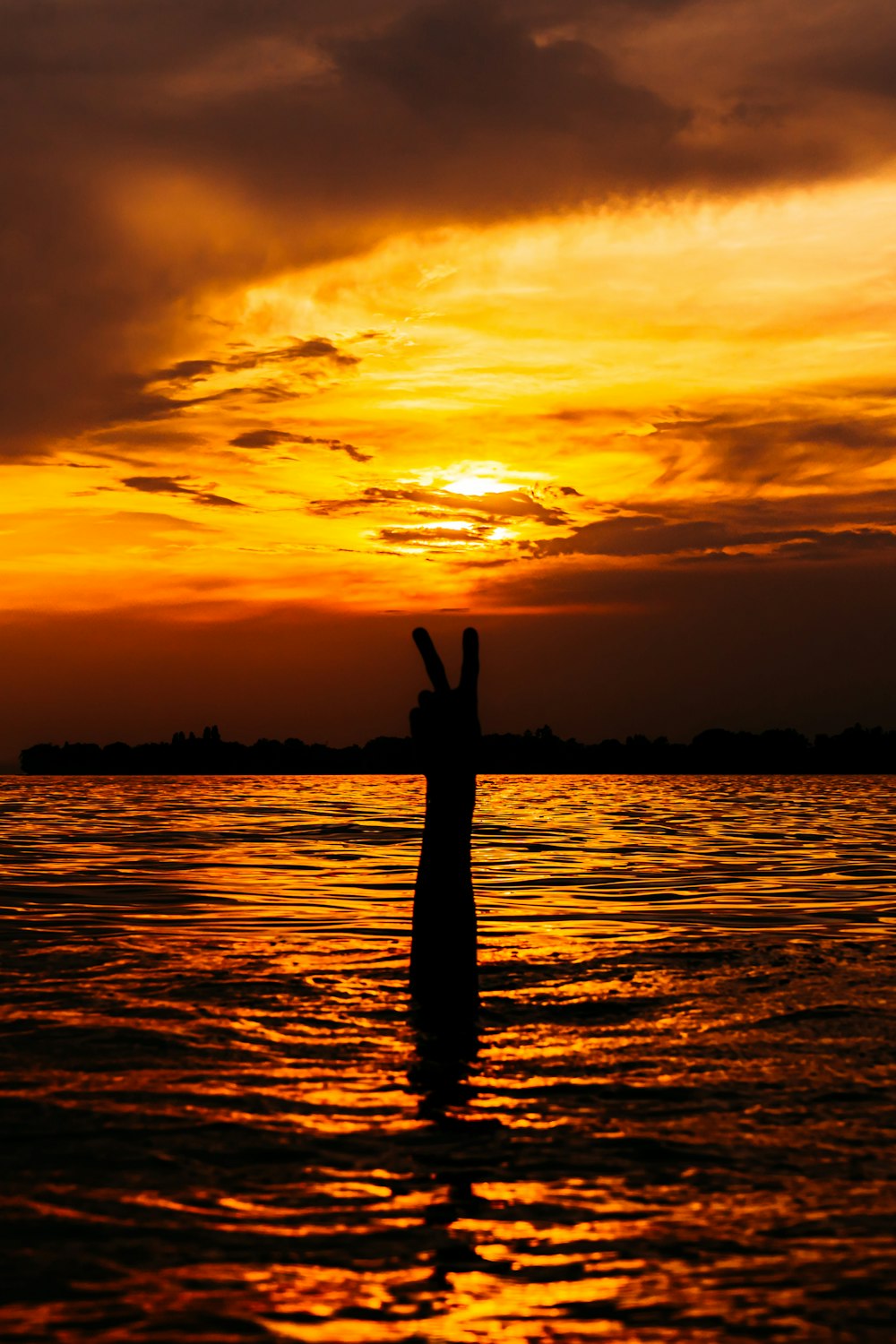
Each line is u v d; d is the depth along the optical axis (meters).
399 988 9.20
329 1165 5.35
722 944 11.46
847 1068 7.01
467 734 9.69
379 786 67.88
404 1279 4.23
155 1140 5.63
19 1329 3.81
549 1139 5.72
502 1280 4.22
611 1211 4.86
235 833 26.30
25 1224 4.64
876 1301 4.08
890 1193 5.06
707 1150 5.59
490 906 14.39
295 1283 4.18
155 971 9.77
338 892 15.45
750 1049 7.44
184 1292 4.10
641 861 20.64
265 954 10.66
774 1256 4.44
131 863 19.42
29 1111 6.02
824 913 14.05
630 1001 8.84
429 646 9.95
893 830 29.73
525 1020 8.23
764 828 30.22
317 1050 7.32
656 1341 3.80
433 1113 6.11
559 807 41.25
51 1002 8.55
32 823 29.91
